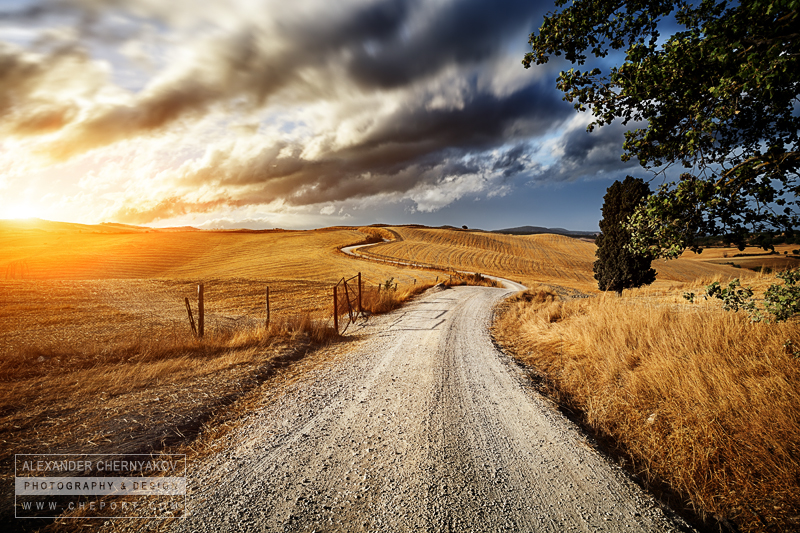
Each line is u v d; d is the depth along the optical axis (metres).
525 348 8.49
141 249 71.62
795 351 3.71
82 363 6.48
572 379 5.80
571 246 93.75
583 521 2.60
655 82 2.76
